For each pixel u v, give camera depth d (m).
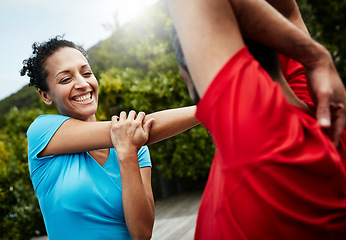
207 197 0.55
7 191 4.94
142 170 1.31
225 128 0.44
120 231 1.16
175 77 5.02
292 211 0.43
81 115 1.28
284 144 0.43
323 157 0.44
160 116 1.08
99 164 1.24
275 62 0.56
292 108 0.48
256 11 0.49
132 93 5.00
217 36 0.47
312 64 0.51
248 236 0.43
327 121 0.47
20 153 5.39
